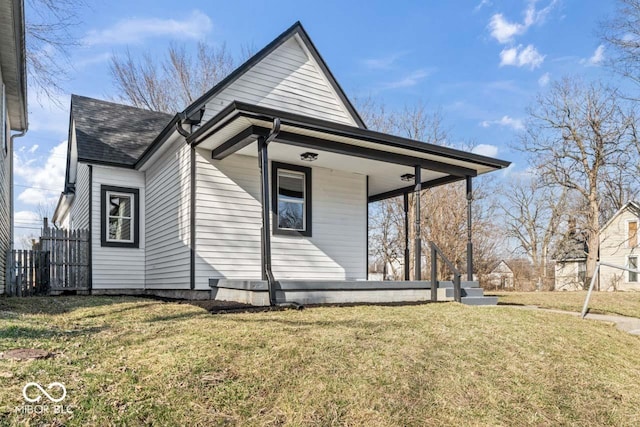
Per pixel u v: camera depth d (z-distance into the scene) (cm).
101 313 599
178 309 621
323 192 948
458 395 370
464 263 2288
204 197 802
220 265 806
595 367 472
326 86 1012
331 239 951
